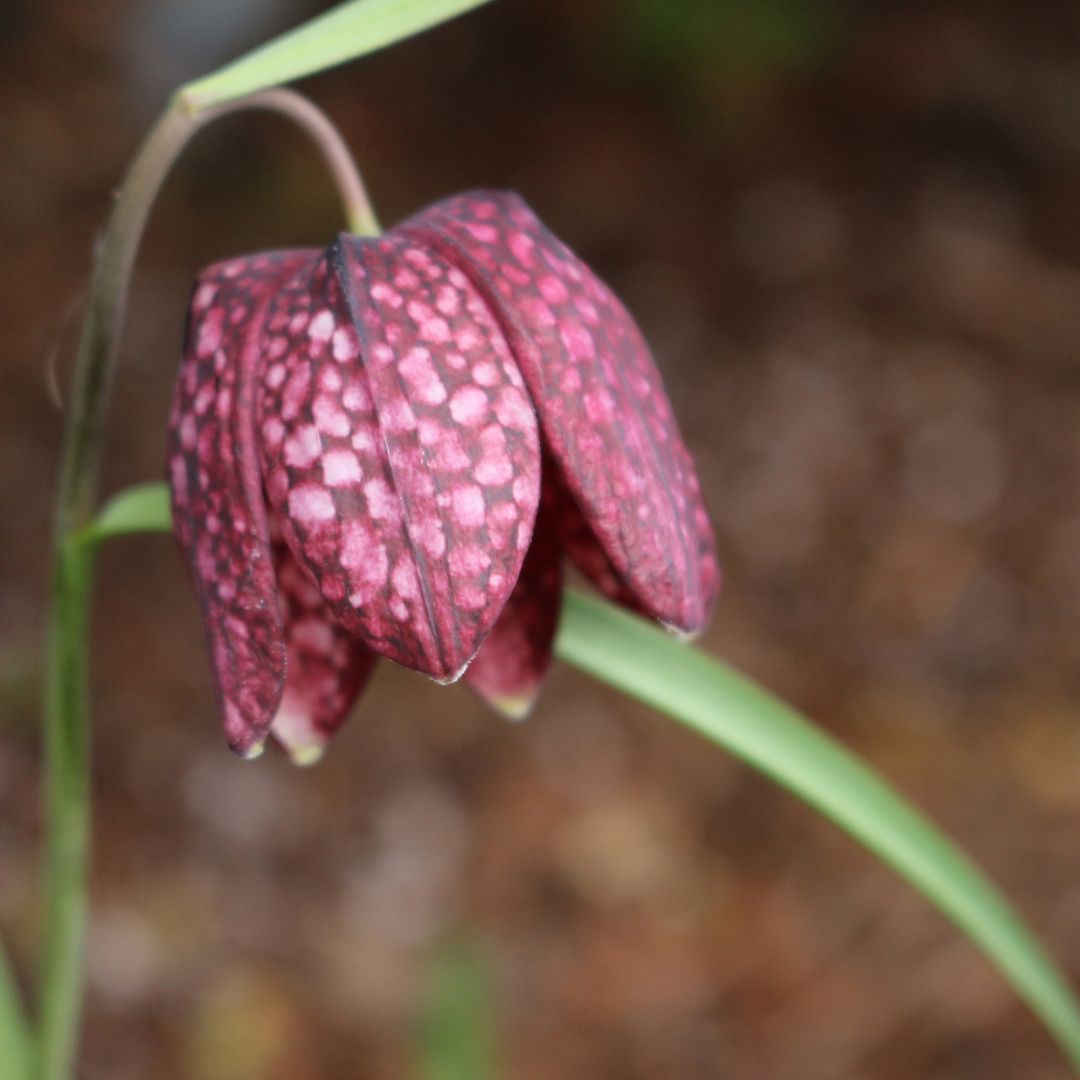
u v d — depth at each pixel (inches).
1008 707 33.8
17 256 40.1
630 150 49.5
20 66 46.9
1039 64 50.9
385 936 28.6
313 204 45.3
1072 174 48.9
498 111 50.6
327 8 49.1
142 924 27.6
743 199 48.1
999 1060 26.9
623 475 14.2
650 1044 27.5
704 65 51.3
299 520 14.1
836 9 52.5
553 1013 27.8
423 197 47.0
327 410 14.1
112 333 14.9
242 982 27.2
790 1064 27.2
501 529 14.0
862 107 50.8
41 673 30.7
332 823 30.3
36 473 34.4
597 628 15.6
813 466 39.2
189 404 14.4
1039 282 45.2
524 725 32.7
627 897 29.9
